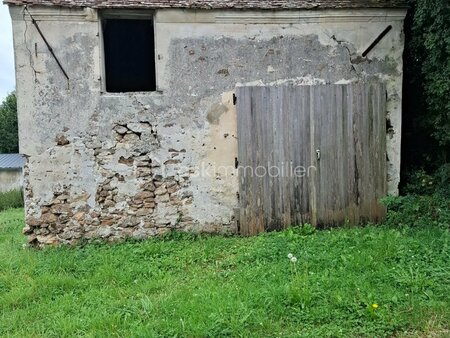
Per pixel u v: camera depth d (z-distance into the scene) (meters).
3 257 6.16
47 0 6.36
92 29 6.54
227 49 6.76
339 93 6.86
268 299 3.97
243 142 6.82
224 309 3.82
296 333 3.49
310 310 3.81
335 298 3.93
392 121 6.97
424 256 4.78
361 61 6.87
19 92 6.45
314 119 6.87
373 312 3.66
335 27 6.80
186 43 6.70
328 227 6.95
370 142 6.93
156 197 6.81
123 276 5.13
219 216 6.92
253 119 6.82
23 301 4.59
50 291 4.80
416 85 7.16
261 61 6.80
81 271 5.45
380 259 4.84
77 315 4.11
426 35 6.03
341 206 6.95
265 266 5.04
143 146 6.74
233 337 3.45
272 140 6.86
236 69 6.79
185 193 6.85
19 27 6.36
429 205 6.30
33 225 6.62
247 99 6.80
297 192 6.91
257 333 3.50
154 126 6.74
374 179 6.97
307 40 6.81
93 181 6.68
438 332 3.47
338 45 6.83
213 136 6.83
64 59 6.50
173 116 6.76
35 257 6.00
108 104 6.64
